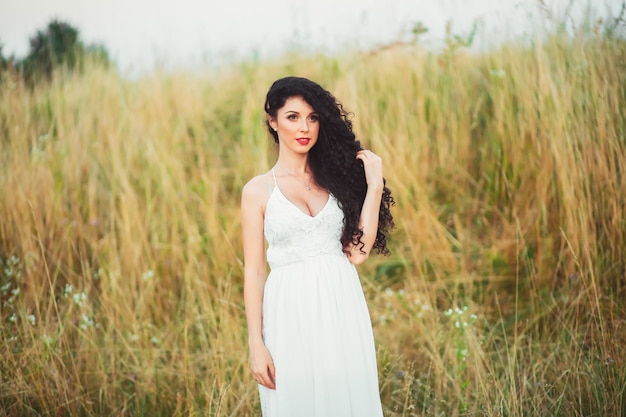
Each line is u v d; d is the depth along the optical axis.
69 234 4.18
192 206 4.38
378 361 3.30
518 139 4.17
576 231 3.66
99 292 3.99
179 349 3.64
